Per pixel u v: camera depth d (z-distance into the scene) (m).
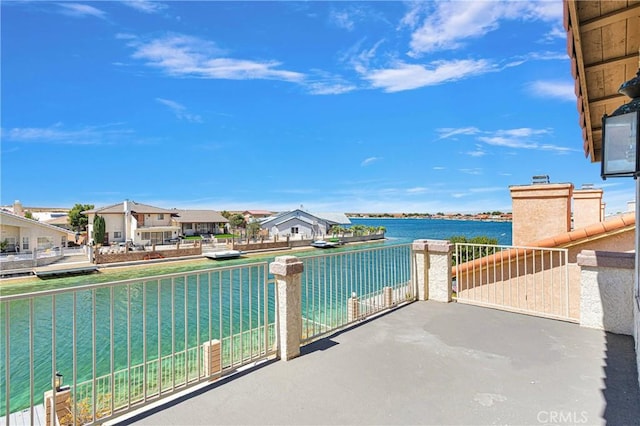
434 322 4.35
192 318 13.03
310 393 2.64
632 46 2.67
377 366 3.10
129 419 2.33
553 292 5.36
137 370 8.19
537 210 6.16
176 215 50.91
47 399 4.55
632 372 2.89
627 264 3.72
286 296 3.28
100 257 27.56
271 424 2.24
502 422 2.22
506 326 4.17
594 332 3.89
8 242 29.80
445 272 5.34
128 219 42.75
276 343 3.35
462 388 2.68
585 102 3.49
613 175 2.21
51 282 22.00
